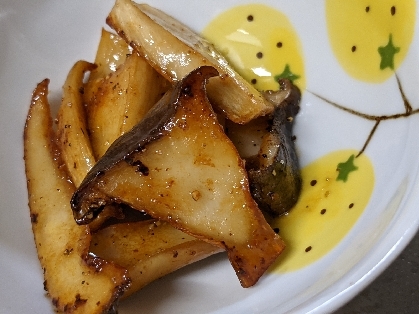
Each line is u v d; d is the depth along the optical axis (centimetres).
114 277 11
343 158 12
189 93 11
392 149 11
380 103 11
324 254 11
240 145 14
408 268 13
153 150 11
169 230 13
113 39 15
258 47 15
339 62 13
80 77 15
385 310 13
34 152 14
